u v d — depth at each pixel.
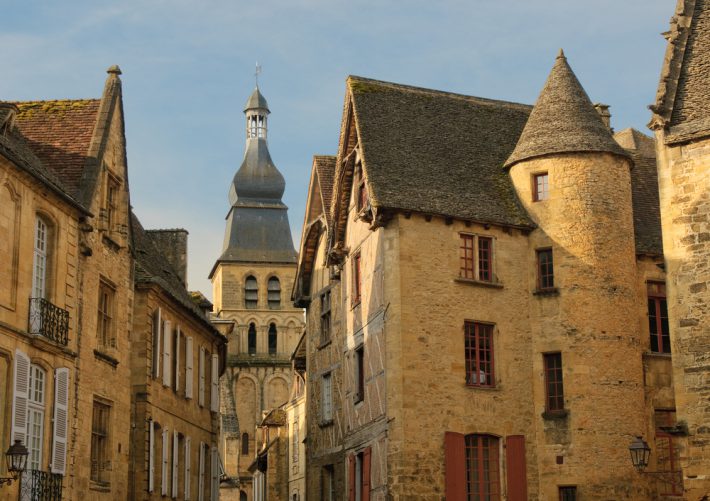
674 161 25.59
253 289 100.31
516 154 33.00
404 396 29.66
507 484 30.31
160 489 32.62
